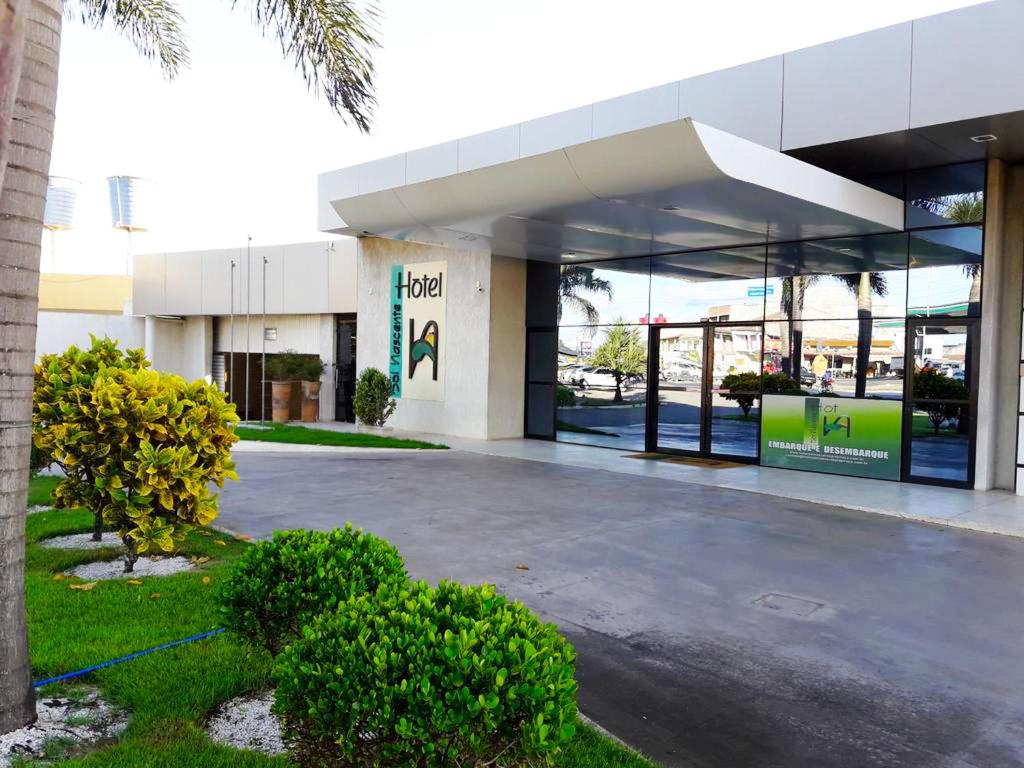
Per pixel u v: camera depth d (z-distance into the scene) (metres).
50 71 3.29
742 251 12.58
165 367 24.39
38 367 5.96
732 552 6.96
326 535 4.00
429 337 16.92
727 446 12.88
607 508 8.88
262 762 3.10
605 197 8.88
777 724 3.76
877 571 6.44
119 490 5.51
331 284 20.50
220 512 8.45
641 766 3.22
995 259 10.10
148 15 8.99
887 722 3.79
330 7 7.93
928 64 8.82
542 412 15.93
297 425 19.42
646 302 14.03
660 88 11.32
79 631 4.44
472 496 9.55
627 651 4.63
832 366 11.50
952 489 10.22
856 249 11.24
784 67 10.06
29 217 3.23
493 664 2.32
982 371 10.08
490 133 13.33
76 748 3.23
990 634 5.01
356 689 2.33
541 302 15.89
